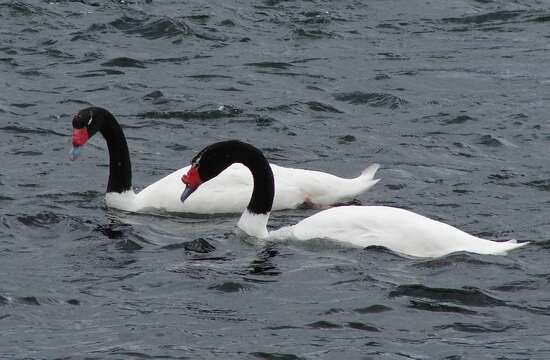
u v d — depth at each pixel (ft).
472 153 69.72
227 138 71.92
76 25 98.27
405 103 80.23
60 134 71.61
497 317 44.14
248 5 107.65
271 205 53.42
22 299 45.44
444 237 49.96
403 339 42.24
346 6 108.78
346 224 51.08
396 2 110.83
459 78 87.30
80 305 45.11
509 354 41.01
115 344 41.63
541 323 43.68
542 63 91.56
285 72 88.07
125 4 104.78
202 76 86.17
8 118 74.43
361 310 44.57
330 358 40.60
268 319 43.83
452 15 106.83
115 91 81.61
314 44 96.68
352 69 89.51
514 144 71.77
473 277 47.42
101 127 58.44
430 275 47.70
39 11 100.94
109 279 47.85
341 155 69.15
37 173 63.82
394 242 50.01
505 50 95.61
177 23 97.60
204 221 57.11
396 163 67.62
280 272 48.44
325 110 78.74
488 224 55.93
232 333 42.63
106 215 57.47
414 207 58.95
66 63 88.58
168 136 72.08
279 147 70.33
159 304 45.19
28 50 91.66
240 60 91.04
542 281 47.24
